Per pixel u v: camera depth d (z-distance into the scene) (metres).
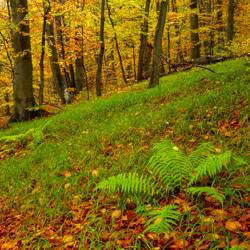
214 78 6.14
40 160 4.50
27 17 7.55
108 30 12.52
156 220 1.98
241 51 8.74
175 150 2.79
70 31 10.27
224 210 2.05
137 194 2.59
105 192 2.87
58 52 13.86
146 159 3.49
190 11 12.09
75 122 6.40
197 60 11.46
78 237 2.19
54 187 3.24
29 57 9.38
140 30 11.70
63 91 12.02
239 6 15.26
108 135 4.81
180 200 2.31
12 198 3.24
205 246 1.67
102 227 2.29
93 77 20.86
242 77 5.37
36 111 9.70
